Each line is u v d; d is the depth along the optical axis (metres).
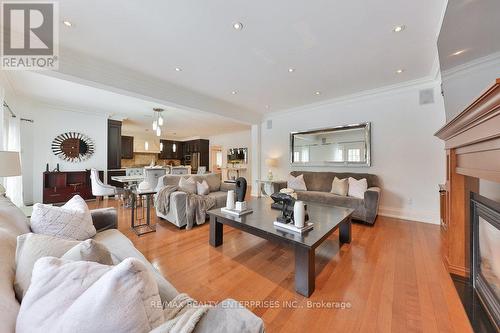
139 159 9.44
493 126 1.03
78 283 0.65
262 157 6.04
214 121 6.87
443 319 1.41
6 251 0.95
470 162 1.50
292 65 3.02
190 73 3.29
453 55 1.54
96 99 4.60
